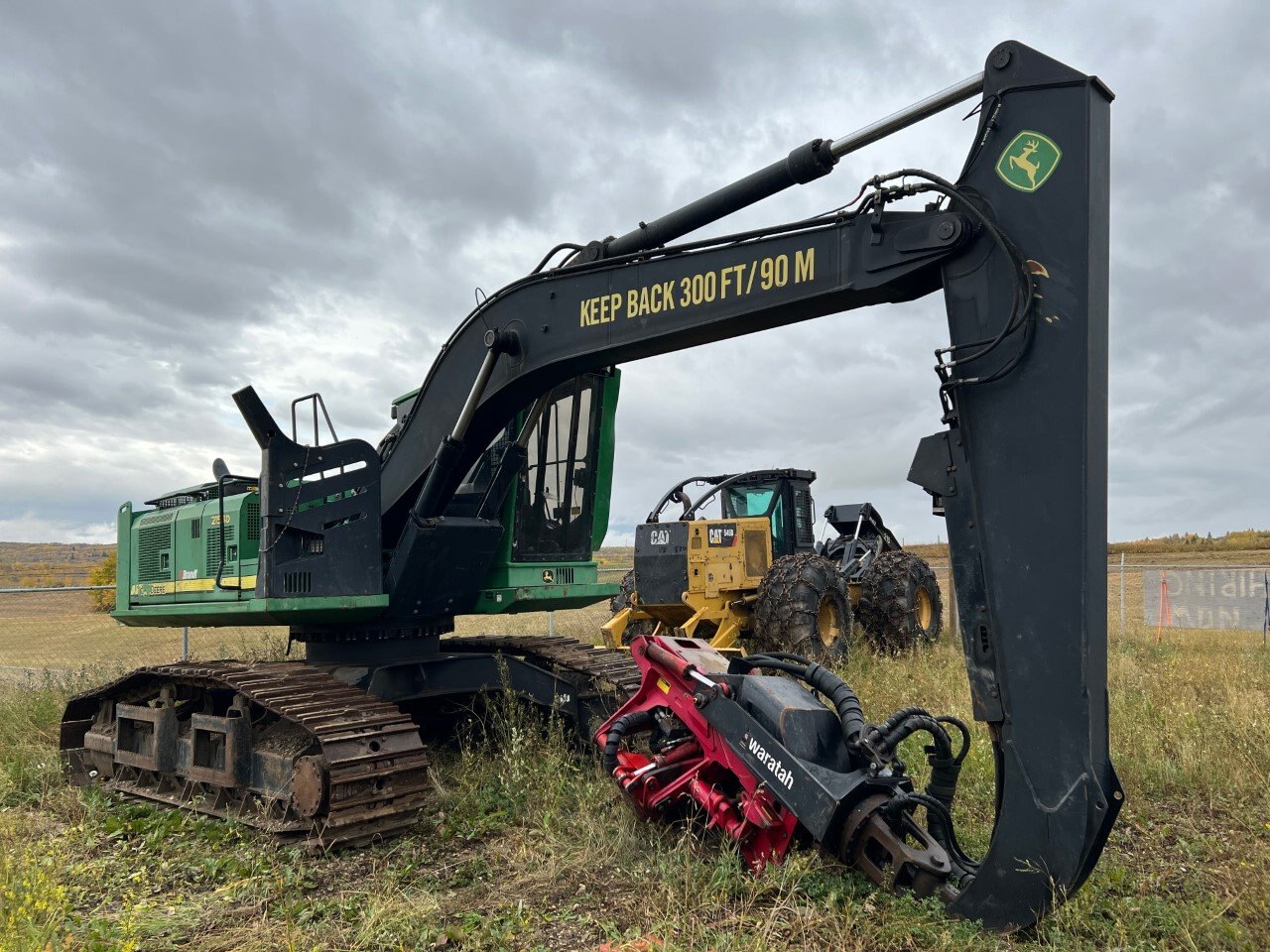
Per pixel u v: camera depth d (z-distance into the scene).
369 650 6.58
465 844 4.99
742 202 5.16
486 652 7.59
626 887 4.24
